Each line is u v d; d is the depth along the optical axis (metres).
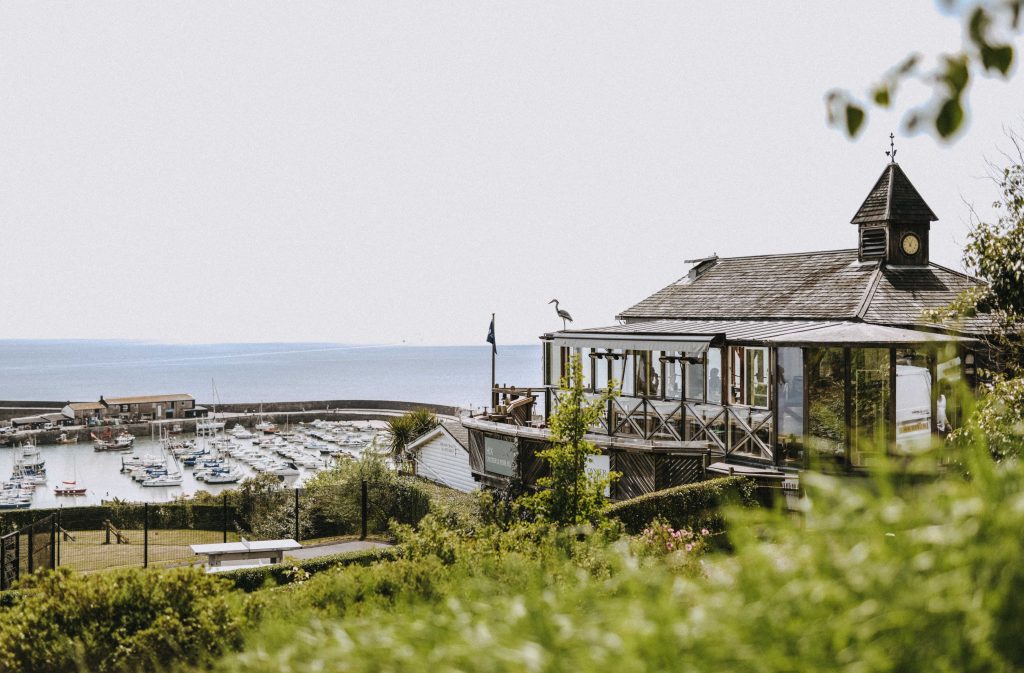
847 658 2.18
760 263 31.56
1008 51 2.91
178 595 8.02
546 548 8.24
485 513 20.92
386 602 6.80
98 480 85.12
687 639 2.40
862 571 2.32
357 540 30.95
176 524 37.28
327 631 4.17
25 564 21.16
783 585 2.48
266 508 36.16
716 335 23.06
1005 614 2.14
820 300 26.72
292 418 119.81
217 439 108.44
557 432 18.12
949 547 2.27
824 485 2.74
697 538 10.65
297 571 13.34
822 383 20.84
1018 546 2.20
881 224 27.03
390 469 37.78
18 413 123.38
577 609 3.14
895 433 20.00
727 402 23.38
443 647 2.92
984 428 6.13
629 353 25.67
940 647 2.14
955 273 26.69
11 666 7.46
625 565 3.46
